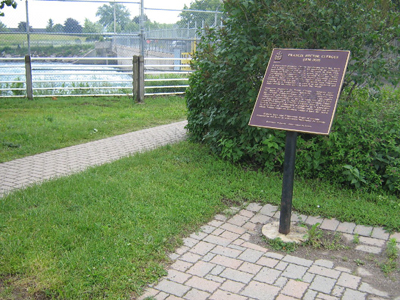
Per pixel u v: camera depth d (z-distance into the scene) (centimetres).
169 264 378
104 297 328
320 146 572
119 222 439
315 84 420
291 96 424
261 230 446
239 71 616
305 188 548
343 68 416
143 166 637
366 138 550
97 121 990
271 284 351
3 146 770
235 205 510
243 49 584
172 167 625
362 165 544
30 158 716
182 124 1002
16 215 454
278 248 410
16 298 325
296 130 404
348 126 564
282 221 431
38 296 328
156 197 504
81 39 1468
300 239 423
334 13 571
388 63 596
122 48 1539
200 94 731
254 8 582
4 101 1225
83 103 1242
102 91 1375
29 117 1006
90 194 512
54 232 412
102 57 1425
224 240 425
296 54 446
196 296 333
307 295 337
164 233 421
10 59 1320
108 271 353
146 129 945
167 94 1416
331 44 571
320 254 403
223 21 619
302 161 580
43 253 375
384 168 549
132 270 359
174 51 1614
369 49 596
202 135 761
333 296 336
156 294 335
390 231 444
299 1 577
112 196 507
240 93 629
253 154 638
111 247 388
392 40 590
